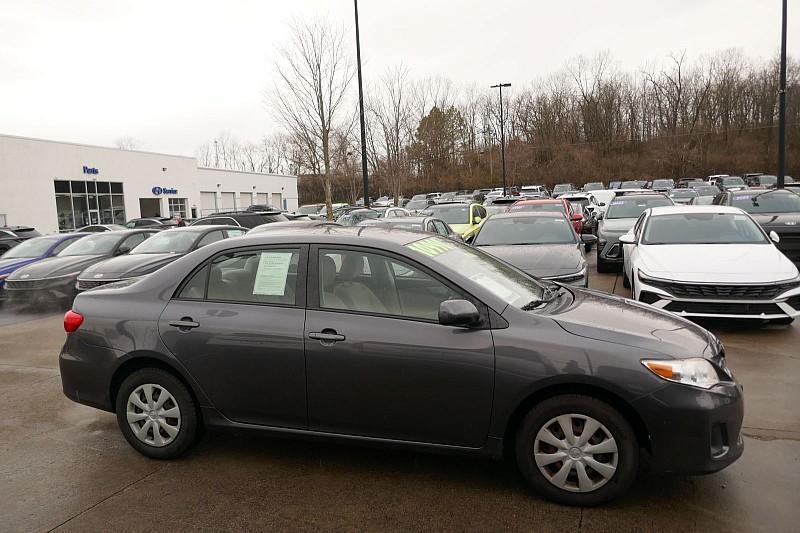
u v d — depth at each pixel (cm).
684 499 317
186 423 379
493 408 318
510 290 364
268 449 400
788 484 329
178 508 326
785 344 604
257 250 380
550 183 6384
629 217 1254
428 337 328
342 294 356
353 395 342
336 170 3081
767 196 1125
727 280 627
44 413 491
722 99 6025
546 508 313
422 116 3700
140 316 386
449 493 332
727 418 302
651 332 324
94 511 325
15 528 310
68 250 1191
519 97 6938
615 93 6688
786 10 1698
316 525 304
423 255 353
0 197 2923
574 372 304
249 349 358
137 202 3844
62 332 845
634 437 305
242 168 8600
